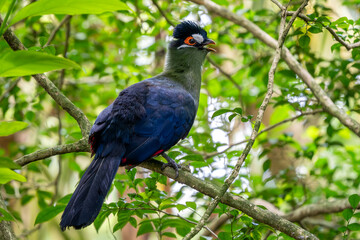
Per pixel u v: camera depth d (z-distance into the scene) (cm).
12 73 380
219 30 1319
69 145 730
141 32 1231
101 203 614
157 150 714
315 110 971
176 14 1289
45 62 369
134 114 699
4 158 392
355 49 836
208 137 1002
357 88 1042
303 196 1199
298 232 593
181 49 877
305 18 728
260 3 1427
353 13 1374
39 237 1315
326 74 1085
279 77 1268
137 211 669
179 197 929
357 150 1427
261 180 1273
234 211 629
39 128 1305
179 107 749
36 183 1135
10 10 386
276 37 1156
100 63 1332
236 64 1578
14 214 1025
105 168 654
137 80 1228
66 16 1142
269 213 611
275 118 1483
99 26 1627
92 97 1577
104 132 679
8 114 1413
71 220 588
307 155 1074
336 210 1043
